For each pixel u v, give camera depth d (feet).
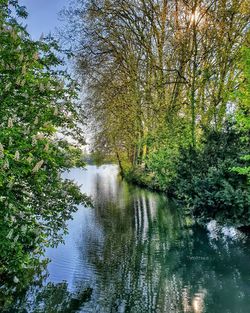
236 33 85.40
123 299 31.96
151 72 106.01
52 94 32.45
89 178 195.83
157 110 99.96
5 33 30.76
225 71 87.15
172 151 93.45
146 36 99.14
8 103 28.53
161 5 97.30
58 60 37.73
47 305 30.48
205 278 37.24
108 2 91.30
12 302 31.09
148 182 123.03
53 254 45.98
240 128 57.26
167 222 65.98
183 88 101.91
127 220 68.80
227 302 30.89
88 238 54.85
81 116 42.24
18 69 28.66
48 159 28.81
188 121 92.58
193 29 83.61
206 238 53.67
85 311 29.55
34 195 36.04
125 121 116.57
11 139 24.86
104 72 104.12
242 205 48.85
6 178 24.59
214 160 61.82
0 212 26.58
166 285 35.32
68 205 39.37
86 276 38.09
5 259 29.81
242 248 47.70
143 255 45.83
